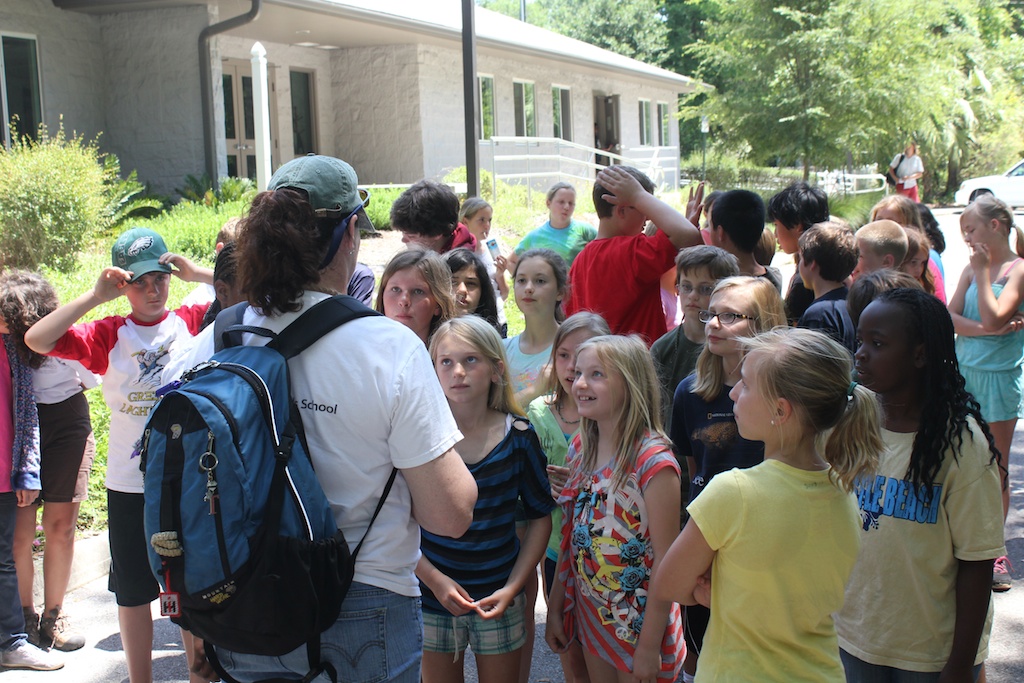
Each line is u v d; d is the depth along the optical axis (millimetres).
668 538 2932
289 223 2184
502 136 23516
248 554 1976
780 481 2346
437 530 2264
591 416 3049
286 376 2145
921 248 5148
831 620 2457
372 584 2213
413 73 20094
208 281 3939
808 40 24484
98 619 4711
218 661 2250
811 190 5359
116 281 3645
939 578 2625
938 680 2625
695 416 3488
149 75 16625
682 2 50031
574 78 27359
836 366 2318
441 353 3156
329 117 21000
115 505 3650
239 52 18281
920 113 25469
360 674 2201
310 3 15625
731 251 4656
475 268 4480
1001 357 5051
